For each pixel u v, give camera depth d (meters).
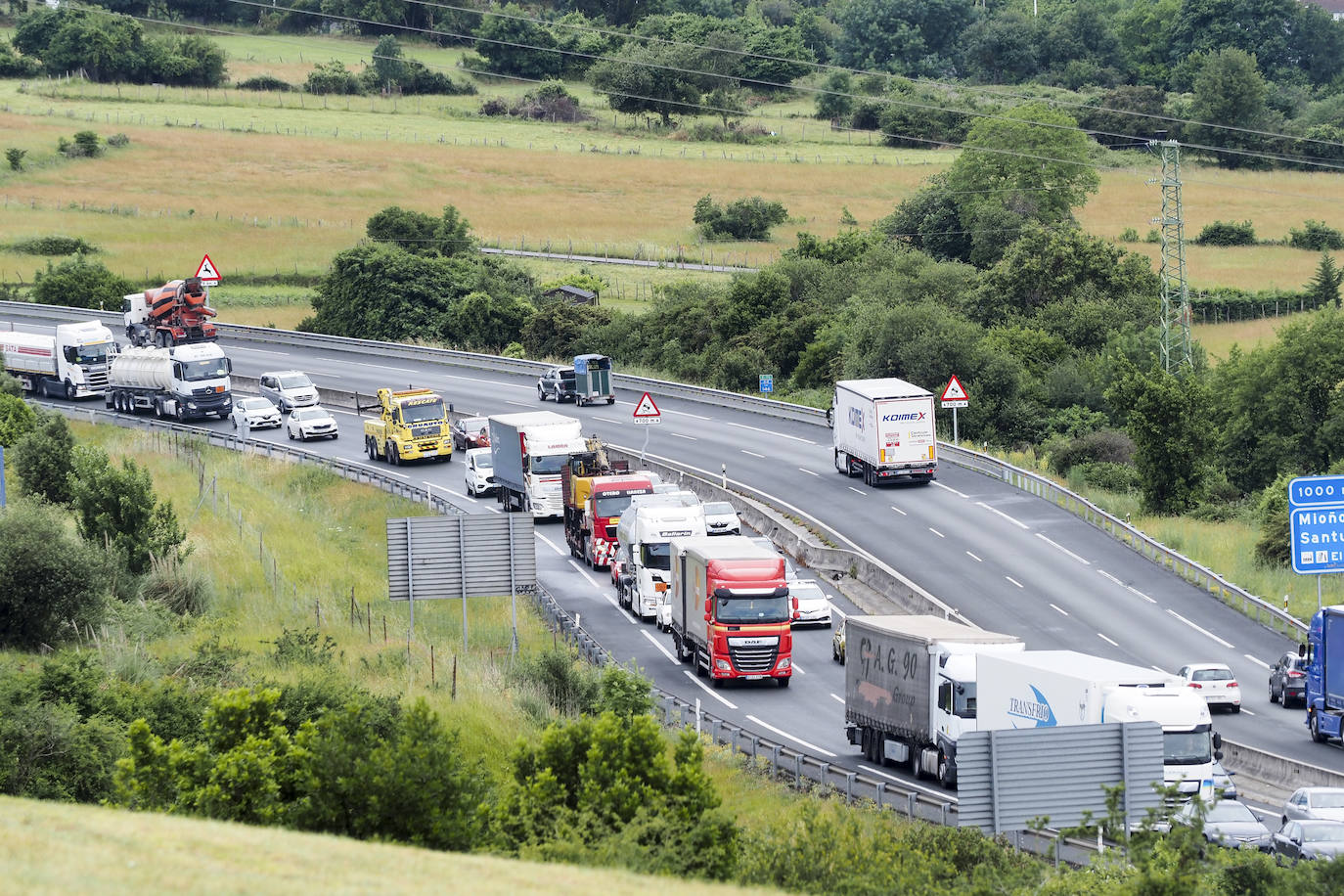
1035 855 89.62
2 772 95.88
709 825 77.94
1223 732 143.12
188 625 156.12
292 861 61.03
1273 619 178.25
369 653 144.25
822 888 77.94
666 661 166.88
